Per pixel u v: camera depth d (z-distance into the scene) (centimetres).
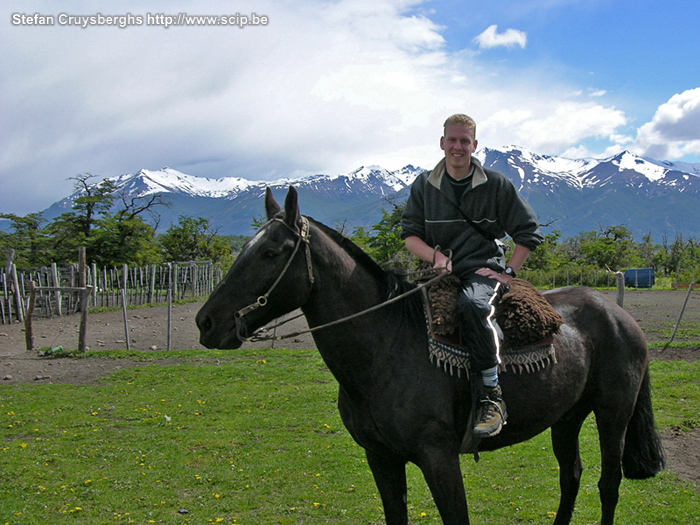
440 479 299
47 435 694
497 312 336
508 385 328
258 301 292
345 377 316
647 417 398
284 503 485
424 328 323
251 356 1230
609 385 379
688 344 1242
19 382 1014
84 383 999
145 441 663
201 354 1260
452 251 345
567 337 365
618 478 381
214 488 520
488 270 332
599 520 435
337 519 452
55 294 2111
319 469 563
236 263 298
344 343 311
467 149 328
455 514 298
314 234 312
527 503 471
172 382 988
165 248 5056
